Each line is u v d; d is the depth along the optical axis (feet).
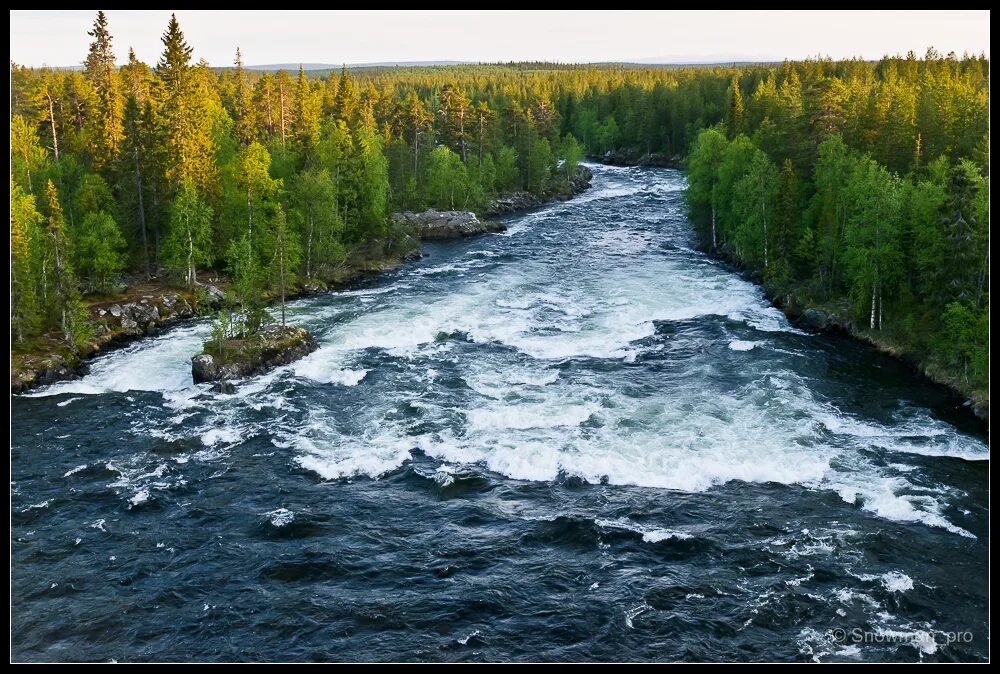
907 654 87.76
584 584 101.71
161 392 165.78
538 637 92.02
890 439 140.67
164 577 103.19
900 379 169.27
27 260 181.06
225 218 248.32
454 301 230.68
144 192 240.12
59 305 183.01
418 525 115.85
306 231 253.65
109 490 124.57
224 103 392.47
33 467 131.54
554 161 442.09
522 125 442.09
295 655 89.10
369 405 158.20
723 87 614.34
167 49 247.29
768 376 169.89
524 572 104.47
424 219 335.47
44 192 225.56
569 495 123.65
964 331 158.20
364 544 110.93
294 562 106.52
